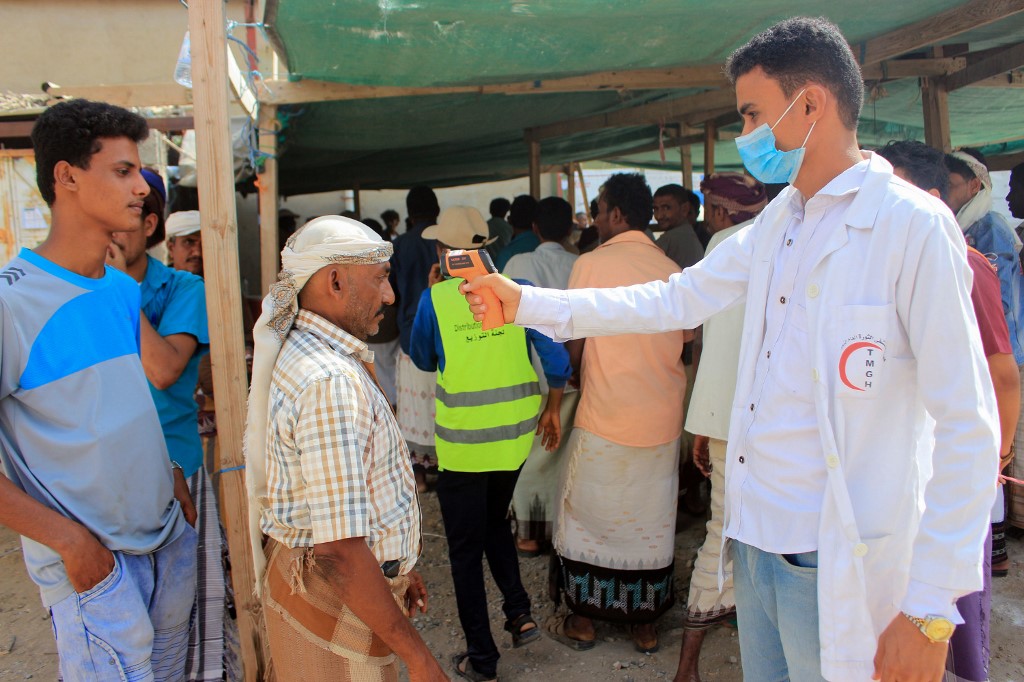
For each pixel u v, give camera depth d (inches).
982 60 175.2
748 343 68.5
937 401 55.6
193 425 103.4
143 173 100.6
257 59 145.6
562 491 128.8
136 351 83.5
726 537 70.4
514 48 147.3
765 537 65.3
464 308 116.0
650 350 118.6
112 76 309.7
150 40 310.3
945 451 54.7
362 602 64.2
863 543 59.6
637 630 126.9
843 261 60.2
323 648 69.1
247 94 151.1
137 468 80.0
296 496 66.4
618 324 80.0
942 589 53.7
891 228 58.1
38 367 73.0
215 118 96.2
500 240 316.5
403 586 72.9
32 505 71.3
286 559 70.3
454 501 117.0
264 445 71.6
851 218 60.2
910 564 58.6
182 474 96.0
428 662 67.0
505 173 450.6
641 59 159.8
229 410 99.7
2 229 184.4
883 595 61.2
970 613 83.0
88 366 75.9
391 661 72.8
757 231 73.1
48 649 132.1
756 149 64.9
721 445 113.3
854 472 60.4
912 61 181.6
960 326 54.9
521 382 117.0
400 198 568.7
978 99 232.4
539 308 79.7
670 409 121.3
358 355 72.4
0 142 217.2
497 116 238.1
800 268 64.3
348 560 63.6
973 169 137.1
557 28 136.1
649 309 79.4
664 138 320.2
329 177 361.7
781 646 72.2
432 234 126.2
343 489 63.1
